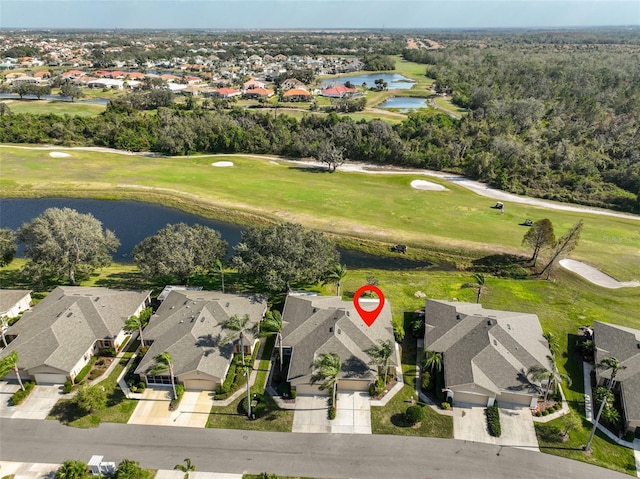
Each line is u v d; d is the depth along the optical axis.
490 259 70.31
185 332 45.59
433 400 41.88
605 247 74.56
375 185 104.69
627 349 44.84
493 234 78.00
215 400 41.53
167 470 34.47
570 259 70.31
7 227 81.31
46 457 35.47
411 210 88.44
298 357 44.34
